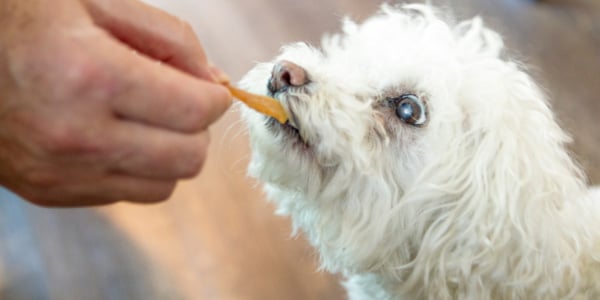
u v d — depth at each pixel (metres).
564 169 0.45
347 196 0.46
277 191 0.50
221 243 0.69
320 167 0.45
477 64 0.45
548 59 0.81
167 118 0.33
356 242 0.46
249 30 0.89
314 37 0.86
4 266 0.68
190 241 0.69
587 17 0.86
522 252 0.44
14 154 0.34
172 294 0.66
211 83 0.34
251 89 0.46
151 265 0.68
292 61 0.46
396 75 0.45
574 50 0.82
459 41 0.47
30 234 0.70
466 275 0.45
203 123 0.34
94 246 0.69
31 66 0.31
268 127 0.45
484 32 0.48
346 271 0.51
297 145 0.44
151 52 0.35
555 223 0.44
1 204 0.72
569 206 0.45
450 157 0.44
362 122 0.44
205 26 0.90
